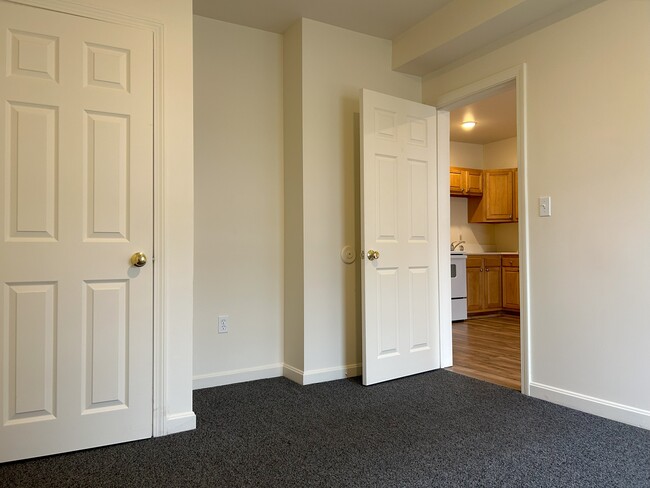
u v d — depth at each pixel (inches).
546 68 102.8
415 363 125.7
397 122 123.6
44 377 75.3
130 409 81.4
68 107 77.6
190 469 70.8
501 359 143.9
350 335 125.6
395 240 122.1
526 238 106.8
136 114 82.8
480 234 259.6
